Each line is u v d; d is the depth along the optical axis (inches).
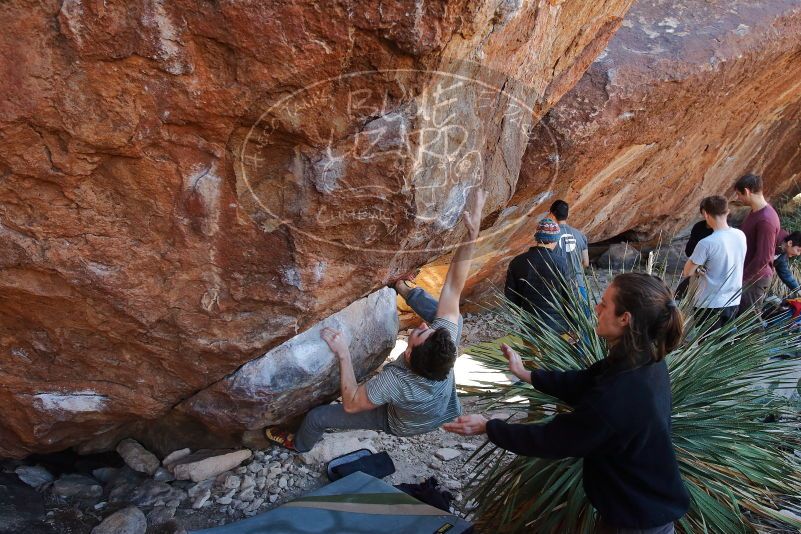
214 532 123.0
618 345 88.3
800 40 213.0
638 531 88.7
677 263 310.2
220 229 101.0
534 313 169.8
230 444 155.1
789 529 120.9
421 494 140.7
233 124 90.0
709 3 208.1
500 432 94.1
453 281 134.0
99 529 127.3
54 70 81.9
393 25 82.4
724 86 206.4
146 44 81.7
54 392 122.6
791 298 199.6
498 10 91.7
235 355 118.2
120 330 112.7
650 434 86.0
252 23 80.7
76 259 99.4
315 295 111.3
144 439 157.2
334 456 153.6
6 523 128.0
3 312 109.9
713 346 134.5
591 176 207.5
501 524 118.3
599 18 128.3
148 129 88.6
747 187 207.3
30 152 87.7
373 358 159.9
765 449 122.9
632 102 179.6
